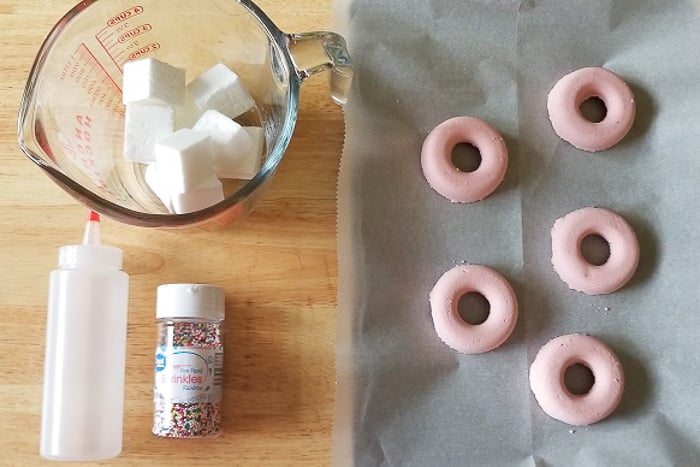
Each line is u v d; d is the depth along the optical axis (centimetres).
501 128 57
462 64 57
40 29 56
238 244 54
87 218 54
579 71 56
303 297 54
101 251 50
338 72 49
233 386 53
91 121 52
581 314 55
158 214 47
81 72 51
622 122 55
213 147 50
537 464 52
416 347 54
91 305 51
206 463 52
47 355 51
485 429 53
